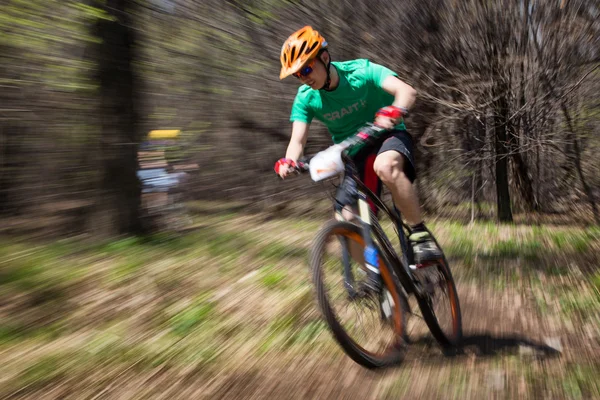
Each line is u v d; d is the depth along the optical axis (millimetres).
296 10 9789
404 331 3381
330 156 3033
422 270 3545
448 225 10180
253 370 3312
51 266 6273
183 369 3361
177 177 10195
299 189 11461
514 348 3623
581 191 11367
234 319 4266
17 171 9141
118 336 3963
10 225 8945
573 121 10758
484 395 2910
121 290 5195
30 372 3377
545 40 10227
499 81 10461
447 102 10344
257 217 10867
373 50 10344
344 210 3260
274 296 4836
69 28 6375
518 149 10742
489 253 6992
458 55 10531
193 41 8766
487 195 12031
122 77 7707
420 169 11305
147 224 8258
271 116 10766
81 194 8992
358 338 3076
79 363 3504
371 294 3090
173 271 5918
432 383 3064
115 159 7875
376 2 10148
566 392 2908
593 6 9977
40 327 4270
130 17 7555
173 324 4168
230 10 9094
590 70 9953
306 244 7500
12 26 6027
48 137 8641
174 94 9555
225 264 6254
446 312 3717
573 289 4996
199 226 9656
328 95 3363
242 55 9695
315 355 3498
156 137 10031
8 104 7805
